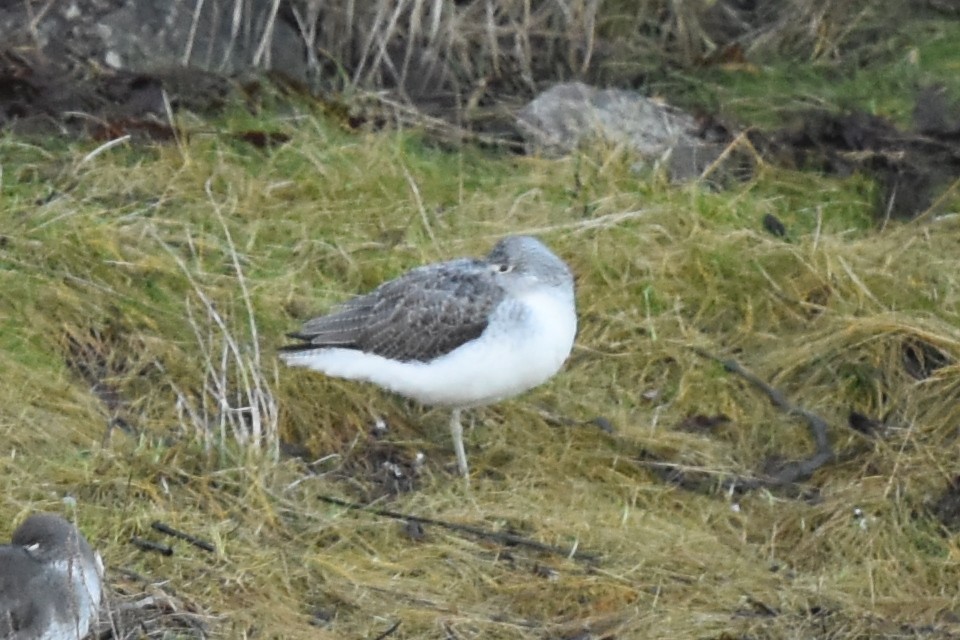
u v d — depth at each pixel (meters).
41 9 14.76
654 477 11.70
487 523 10.88
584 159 14.41
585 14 16.23
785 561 11.02
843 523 11.23
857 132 15.26
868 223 14.47
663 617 10.04
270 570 10.09
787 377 12.63
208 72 14.92
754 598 10.37
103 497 10.55
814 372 12.60
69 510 10.19
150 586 9.67
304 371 11.90
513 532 10.83
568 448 11.77
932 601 10.59
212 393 11.57
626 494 11.48
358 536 10.60
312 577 10.13
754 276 13.34
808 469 11.77
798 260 13.45
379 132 14.76
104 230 12.66
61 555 8.83
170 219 13.12
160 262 12.50
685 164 14.80
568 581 10.30
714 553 10.80
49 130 14.08
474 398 11.23
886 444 11.93
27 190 13.18
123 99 14.45
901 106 15.89
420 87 15.62
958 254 13.93
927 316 13.10
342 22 15.74
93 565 9.14
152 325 12.07
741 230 13.69
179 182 13.60
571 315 11.20
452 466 11.62
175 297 12.34
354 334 11.41
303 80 15.44
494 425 12.02
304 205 13.55
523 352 10.99
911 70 16.44
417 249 13.21
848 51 16.94
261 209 13.48
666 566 10.61
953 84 16.16
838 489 11.60
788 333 13.06
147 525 10.31
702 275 13.31
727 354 12.83
